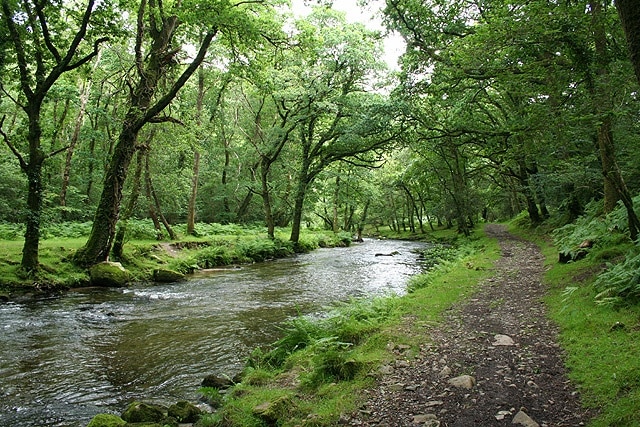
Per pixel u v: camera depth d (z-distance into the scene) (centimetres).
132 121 1552
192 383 626
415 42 1270
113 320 984
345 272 1833
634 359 439
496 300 877
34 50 1327
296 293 1331
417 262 2219
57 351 763
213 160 3703
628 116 822
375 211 5566
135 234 2167
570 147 1098
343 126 2620
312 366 566
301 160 3247
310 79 2484
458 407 416
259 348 738
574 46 782
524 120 1075
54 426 496
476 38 809
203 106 3041
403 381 486
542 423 372
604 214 1234
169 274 1589
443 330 678
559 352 534
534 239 2214
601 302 646
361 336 683
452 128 1822
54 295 1266
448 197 3609
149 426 445
